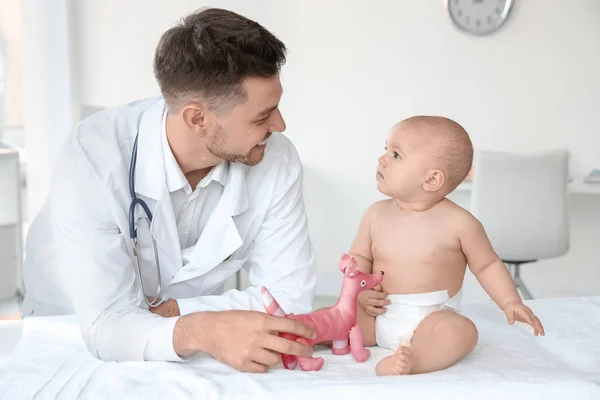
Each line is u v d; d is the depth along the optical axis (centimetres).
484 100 366
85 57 358
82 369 94
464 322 95
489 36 362
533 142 368
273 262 125
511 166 273
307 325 93
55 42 342
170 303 114
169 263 119
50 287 140
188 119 108
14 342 111
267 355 90
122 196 112
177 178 113
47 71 342
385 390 81
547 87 365
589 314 124
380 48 364
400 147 106
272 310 94
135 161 113
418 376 88
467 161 107
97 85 361
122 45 359
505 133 368
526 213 277
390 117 368
